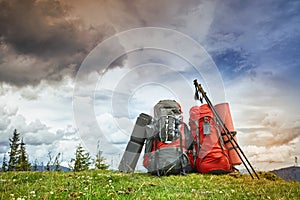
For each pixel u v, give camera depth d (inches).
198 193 56.4
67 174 78.0
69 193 47.9
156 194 51.2
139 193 51.0
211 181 75.6
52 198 44.1
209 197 53.1
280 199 53.3
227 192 59.4
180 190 58.7
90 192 46.6
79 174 77.3
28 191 48.8
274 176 87.1
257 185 71.7
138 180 70.8
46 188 53.7
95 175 75.8
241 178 83.4
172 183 67.8
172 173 82.4
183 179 75.2
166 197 48.7
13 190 52.1
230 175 86.2
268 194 57.9
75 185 57.0
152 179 73.4
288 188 66.3
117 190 53.5
